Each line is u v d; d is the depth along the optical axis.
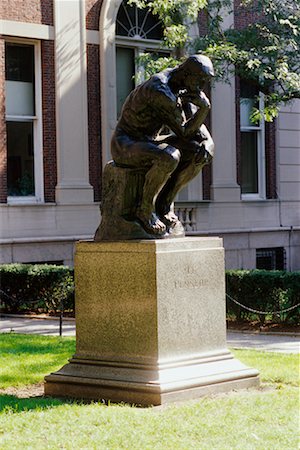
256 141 37.03
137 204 12.27
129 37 32.62
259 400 11.38
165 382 11.30
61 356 16.05
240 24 35.09
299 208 37.91
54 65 30.45
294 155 37.91
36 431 9.97
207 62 11.89
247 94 36.31
